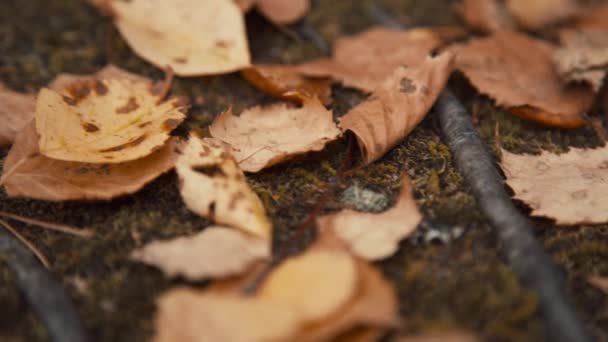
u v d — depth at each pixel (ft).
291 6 1.78
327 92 1.63
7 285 1.42
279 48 1.75
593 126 1.59
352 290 1.36
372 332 1.36
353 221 1.44
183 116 1.53
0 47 1.72
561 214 1.47
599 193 1.49
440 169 1.53
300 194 1.51
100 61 1.70
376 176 1.52
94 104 1.53
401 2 1.87
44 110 1.49
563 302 1.39
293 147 1.51
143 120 1.52
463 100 1.65
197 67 1.64
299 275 1.37
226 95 1.65
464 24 1.82
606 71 1.63
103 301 1.41
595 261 1.45
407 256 1.44
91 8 1.81
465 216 1.48
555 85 1.64
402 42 1.71
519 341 1.37
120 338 1.38
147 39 1.68
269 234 1.43
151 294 1.41
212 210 1.44
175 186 1.51
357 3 1.86
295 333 1.34
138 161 1.49
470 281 1.42
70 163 1.49
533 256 1.42
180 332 1.35
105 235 1.46
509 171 1.51
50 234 1.47
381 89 1.55
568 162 1.53
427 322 1.39
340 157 1.55
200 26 1.67
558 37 1.78
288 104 1.60
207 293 1.38
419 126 1.59
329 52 1.74
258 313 1.34
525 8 1.82
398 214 1.45
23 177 1.47
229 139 1.53
